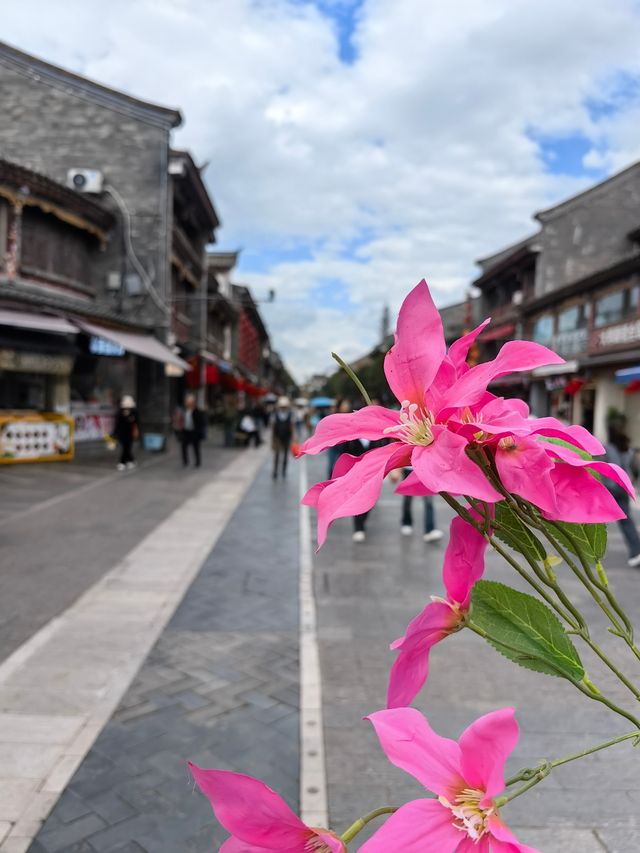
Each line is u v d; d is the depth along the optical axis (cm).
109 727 329
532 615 78
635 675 396
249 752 310
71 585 571
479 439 68
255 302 2462
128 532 797
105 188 1947
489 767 60
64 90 1950
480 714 352
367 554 731
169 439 2253
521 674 405
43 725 328
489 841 58
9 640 442
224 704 357
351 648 443
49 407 1595
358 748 313
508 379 2780
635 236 2673
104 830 250
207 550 714
